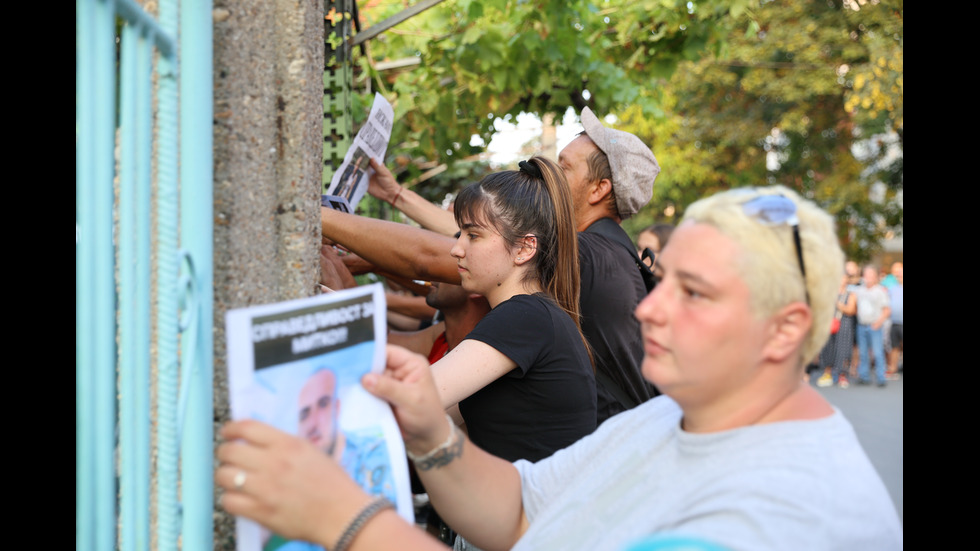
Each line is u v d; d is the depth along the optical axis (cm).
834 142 1955
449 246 219
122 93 100
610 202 278
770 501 92
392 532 93
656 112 542
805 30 1730
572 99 450
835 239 100
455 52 407
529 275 199
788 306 96
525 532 127
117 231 118
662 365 102
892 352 1340
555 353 179
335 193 263
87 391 93
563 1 386
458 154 487
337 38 311
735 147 1966
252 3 136
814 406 103
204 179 119
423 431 123
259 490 93
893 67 1502
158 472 110
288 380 101
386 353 118
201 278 119
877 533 93
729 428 102
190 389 119
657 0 428
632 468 115
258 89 138
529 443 179
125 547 103
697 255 98
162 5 112
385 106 274
